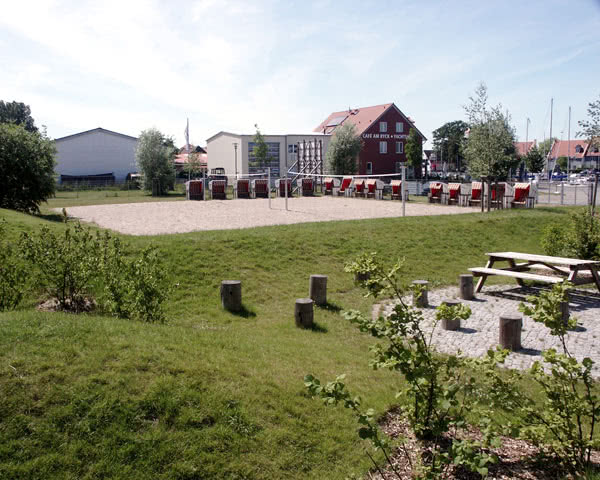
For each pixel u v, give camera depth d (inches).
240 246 531.5
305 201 1411.2
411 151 2714.1
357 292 454.3
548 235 564.1
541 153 3221.0
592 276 439.8
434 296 453.1
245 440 182.1
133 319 298.7
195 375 211.5
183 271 451.8
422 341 169.3
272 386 216.7
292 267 503.8
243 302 407.2
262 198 1566.2
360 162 2733.8
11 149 951.0
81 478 159.5
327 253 553.0
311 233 607.5
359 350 305.3
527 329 351.3
